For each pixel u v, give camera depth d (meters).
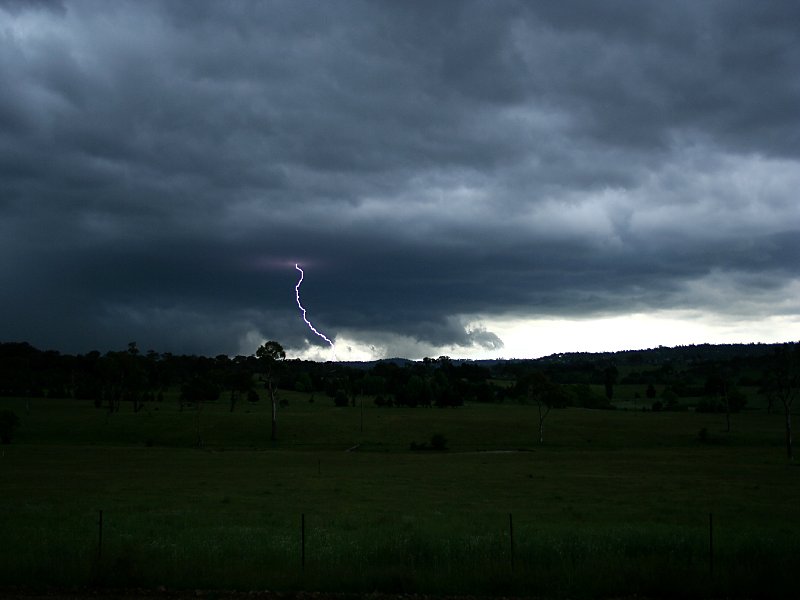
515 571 19.23
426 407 184.62
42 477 60.59
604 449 101.06
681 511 41.12
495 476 62.44
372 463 77.25
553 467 72.00
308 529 31.45
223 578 18.88
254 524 33.75
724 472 67.06
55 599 17.34
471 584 18.47
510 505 43.44
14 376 182.00
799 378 91.62
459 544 23.41
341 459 83.44
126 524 32.84
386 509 40.91
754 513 40.66
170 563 20.20
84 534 28.89
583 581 18.66
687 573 18.78
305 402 195.88
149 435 119.00
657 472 66.94
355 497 47.00
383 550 22.19
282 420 134.00
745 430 122.69
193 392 150.00
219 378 198.75
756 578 18.33
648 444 107.62
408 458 85.56
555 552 21.83
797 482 58.69
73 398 198.38
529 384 126.56
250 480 58.16
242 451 96.88
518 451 98.38
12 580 18.83
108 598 17.55
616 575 18.83
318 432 121.38
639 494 49.94
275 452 94.88
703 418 146.62
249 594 17.94
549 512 40.12
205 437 117.38
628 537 25.39
